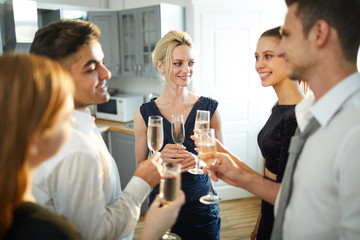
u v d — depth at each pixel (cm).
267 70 133
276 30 131
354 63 79
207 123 151
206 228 168
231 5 343
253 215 334
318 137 79
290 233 82
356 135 68
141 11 345
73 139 90
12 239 56
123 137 349
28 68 57
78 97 101
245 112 368
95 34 99
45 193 90
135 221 106
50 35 93
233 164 110
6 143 54
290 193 86
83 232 91
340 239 71
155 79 398
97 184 91
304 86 148
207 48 346
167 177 83
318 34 77
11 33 306
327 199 75
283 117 127
